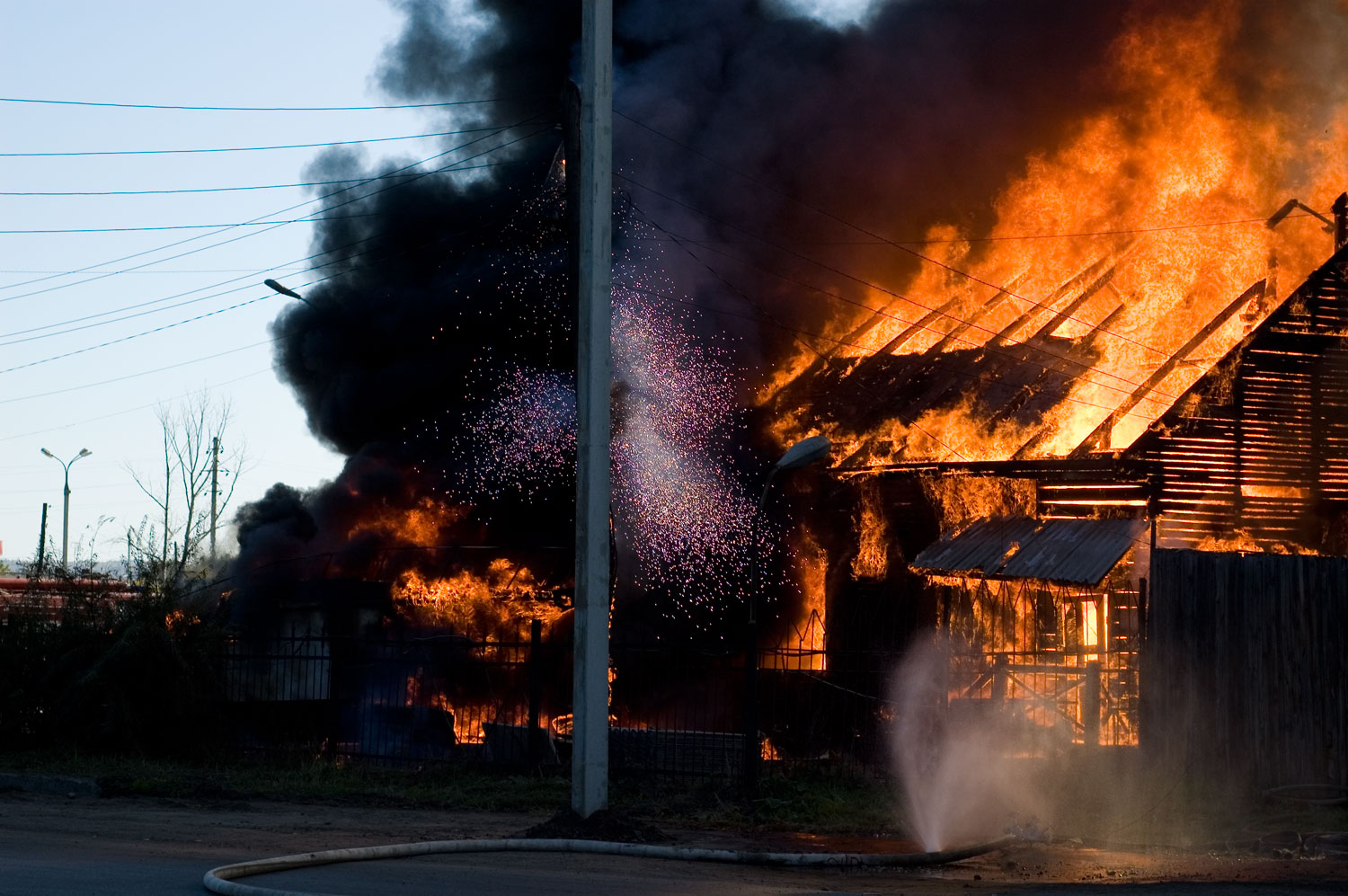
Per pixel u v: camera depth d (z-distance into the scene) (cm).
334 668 1734
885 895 735
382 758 1498
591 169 1035
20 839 913
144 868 776
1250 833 1074
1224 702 1238
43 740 1519
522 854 921
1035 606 1708
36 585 1608
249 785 1311
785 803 1198
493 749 1448
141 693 1511
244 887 670
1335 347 1828
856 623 1920
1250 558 1245
